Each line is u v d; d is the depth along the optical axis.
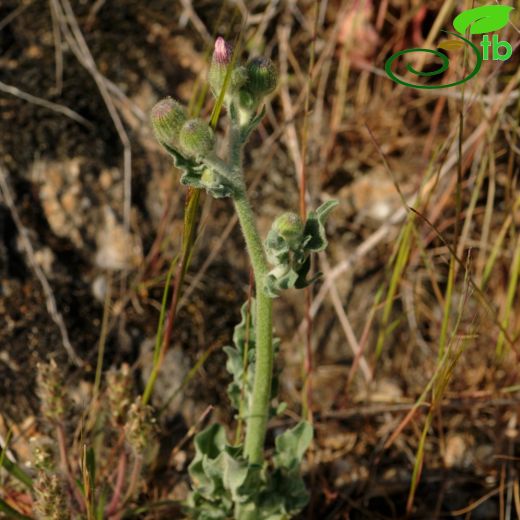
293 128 0.69
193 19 0.71
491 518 0.62
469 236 0.68
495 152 0.69
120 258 0.66
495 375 0.64
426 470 0.63
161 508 0.60
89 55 0.68
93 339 0.63
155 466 0.61
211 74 0.51
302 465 0.62
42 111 0.67
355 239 0.68
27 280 0.64
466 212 0.68
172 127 0.49
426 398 0.64
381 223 0.69
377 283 0.67
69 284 0.64
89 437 0.60
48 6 0.69
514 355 0.64
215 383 0.63
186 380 0.61
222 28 0.71
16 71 0.68
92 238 0.66
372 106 0.71
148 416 0.56
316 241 0.50
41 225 0.65
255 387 0.53
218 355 0.64
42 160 0.66
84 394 0.62
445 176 0.68
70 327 0.63
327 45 0.69
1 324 0.62
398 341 0.66
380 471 0.63
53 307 0.63
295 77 0.71
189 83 0.70
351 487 0.62
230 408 0.63
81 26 0.69
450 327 0.66
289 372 0.65
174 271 0.66
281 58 0.71
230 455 0.54
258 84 0.50
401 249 0.62
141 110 0.68
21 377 0.62
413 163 0.70
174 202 0.67
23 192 0.65
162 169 0.68
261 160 0.69
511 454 0.63
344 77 0.69
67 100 0.67
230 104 0.50
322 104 0.71
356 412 0.63
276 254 0.50
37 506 0.54
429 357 0.66
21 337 0.62
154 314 0.65
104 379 0.62
